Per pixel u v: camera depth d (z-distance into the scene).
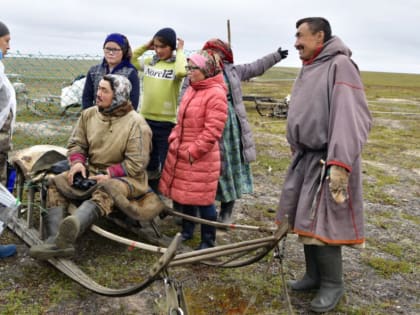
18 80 10.88
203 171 4.15
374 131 15.40
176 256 2.96
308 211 3.36
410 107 26.73
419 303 3.94
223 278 4.05
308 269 3.87
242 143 4.99
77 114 11.41
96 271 4.02
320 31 3.32
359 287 4.15
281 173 8.39
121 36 4.80
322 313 3.59
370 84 65.38
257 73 5.23
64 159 4.59
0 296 3.55
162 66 5.11
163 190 4.36
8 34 4.07
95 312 3.43
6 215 3.80
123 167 4.10
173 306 2.78
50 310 3.42
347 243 3.31
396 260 4.84
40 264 4.05
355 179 3.30
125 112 4.21
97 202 3.72
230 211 5.29
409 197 7.39
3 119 3.91
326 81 3.27
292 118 3.44
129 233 4.81
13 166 4.54
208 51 4.15
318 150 3.37
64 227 3.47
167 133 5.20
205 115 4.08
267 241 3.32
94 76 5.00
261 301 3.74
